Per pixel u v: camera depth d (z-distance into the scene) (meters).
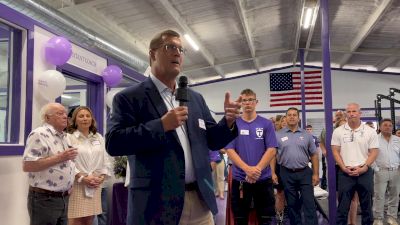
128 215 1.53
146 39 8.39
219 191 8.00
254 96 3.71
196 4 7.09
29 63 3.64
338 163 4.39
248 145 3.60
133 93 1.55
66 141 3.25
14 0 4.32
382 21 8.70
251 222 3.55
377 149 4.26
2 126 4.58
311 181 4.45
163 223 1.44
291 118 4.57
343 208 4.34
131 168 1.55
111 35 7.49
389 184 5.31
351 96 13.55
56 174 2.96
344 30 9.95
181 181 1.48
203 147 1.64
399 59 11.71
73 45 4.53
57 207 2.98
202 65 11.78
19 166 3.46
